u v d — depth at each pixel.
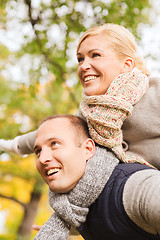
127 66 1.67
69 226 1.52
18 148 2.28
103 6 5.09
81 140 1.53
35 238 1.49
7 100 5.99
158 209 1.22
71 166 1.44
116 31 1.69
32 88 6.01
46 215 8.17
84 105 1.60
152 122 1.58
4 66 6.27
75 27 5.28
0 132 6.03
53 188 1.45
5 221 8.16
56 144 1.49
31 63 5.80
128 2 5.10
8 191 7.33
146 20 5.24
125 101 1.51
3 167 6.70
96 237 1.49
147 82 1.67
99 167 1.45
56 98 6.43
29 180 7.09
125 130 1.64
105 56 1.63
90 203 1.44
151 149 1.59
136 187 1.34
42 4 5.27
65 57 5.54
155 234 1.39
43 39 5.52
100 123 1.49
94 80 1.63
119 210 1.37
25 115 6.33
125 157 1.53
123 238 1.39
